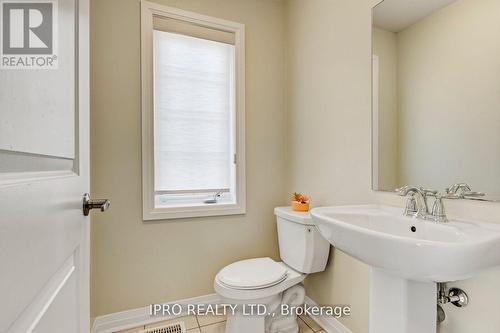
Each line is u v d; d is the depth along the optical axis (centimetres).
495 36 88
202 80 185
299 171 189
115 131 158
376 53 129
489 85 89
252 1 196
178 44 177
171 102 176
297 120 191
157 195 176
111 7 158
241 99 191
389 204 122
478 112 92
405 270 72
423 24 110
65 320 59
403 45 118
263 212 199
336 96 154
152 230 167
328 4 159
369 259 80
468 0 95
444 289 96
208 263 181
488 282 88
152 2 166
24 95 39
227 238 187
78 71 69
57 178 53
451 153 100
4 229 32
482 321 89
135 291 162
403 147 118
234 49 191
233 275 141
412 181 114
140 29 163
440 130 104
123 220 159
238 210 189
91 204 75
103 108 155
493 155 88
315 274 171
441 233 87
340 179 151
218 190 191
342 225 87
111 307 157
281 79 205
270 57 202
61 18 56
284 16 206
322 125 166
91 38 153
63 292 57
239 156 190
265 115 200
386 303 94
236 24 189
